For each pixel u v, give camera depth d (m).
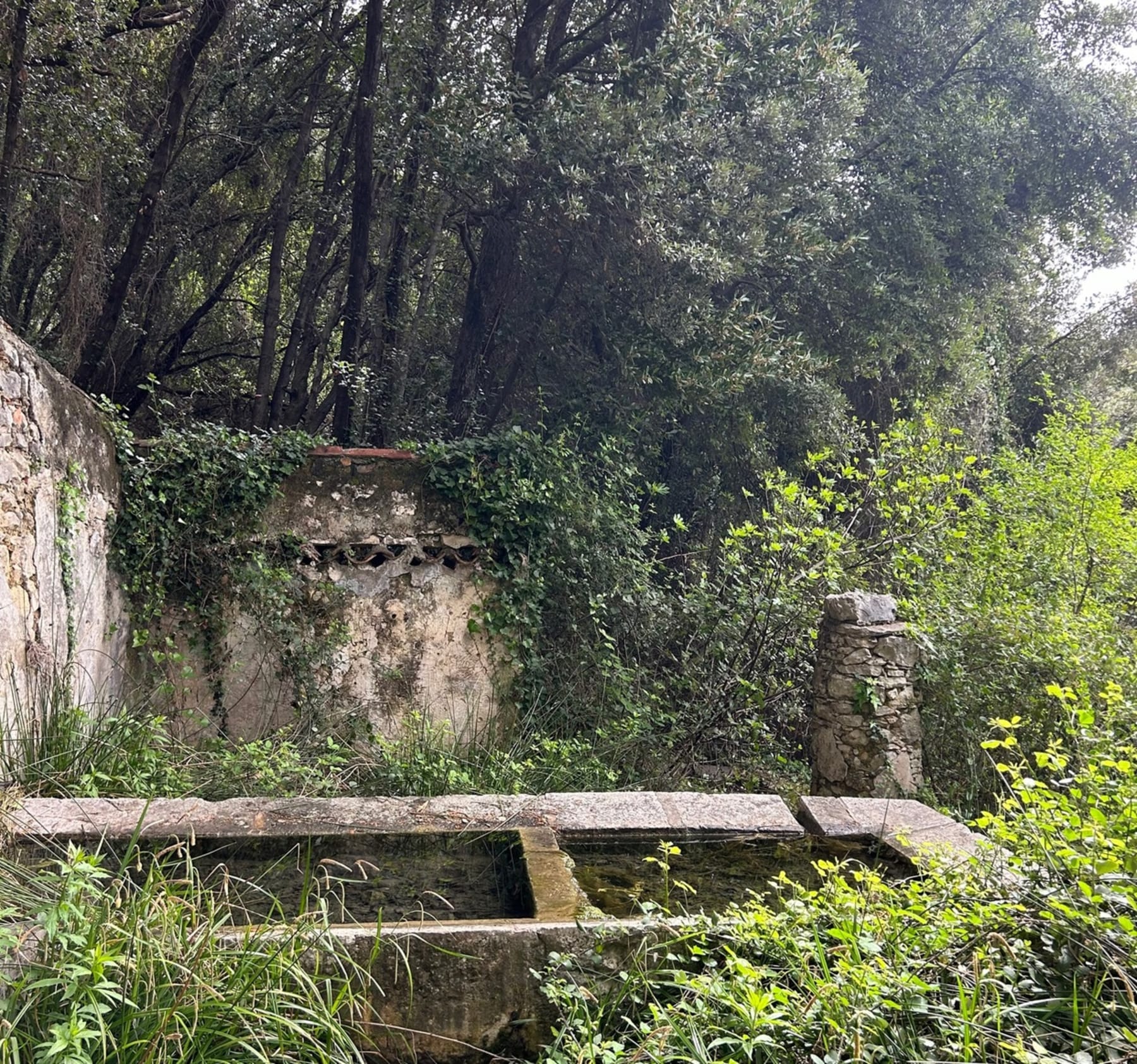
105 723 4.56
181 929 2.30
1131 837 2.70
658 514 8.46
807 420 8.15
